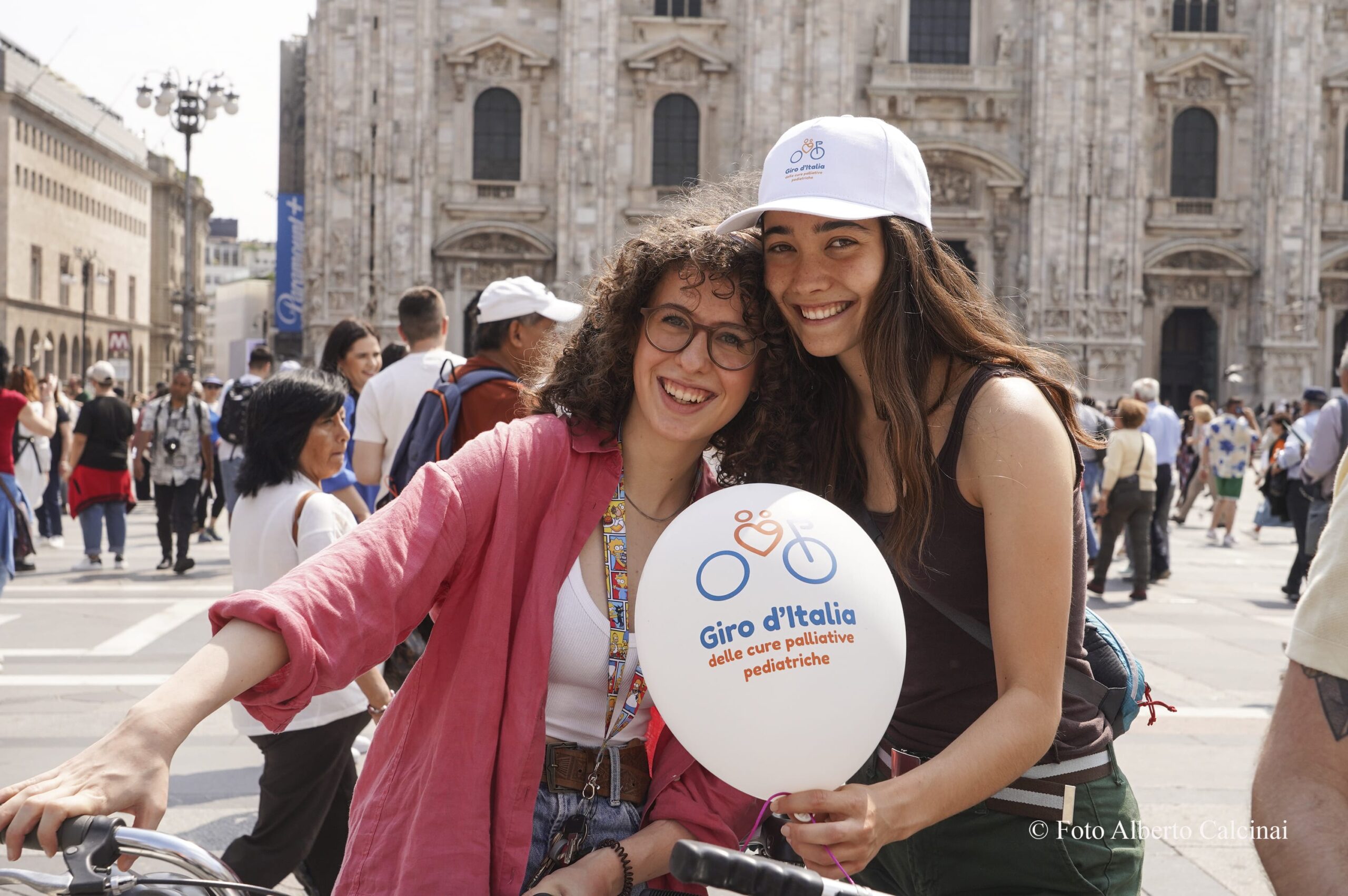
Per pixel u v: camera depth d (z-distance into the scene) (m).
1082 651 3.83
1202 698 12.04
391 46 52.94
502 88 54.44
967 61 56.03
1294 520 18.41
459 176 54.25
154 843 2.49
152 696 2.62
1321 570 2.85
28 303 99.38
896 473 3.64
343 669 2.89
